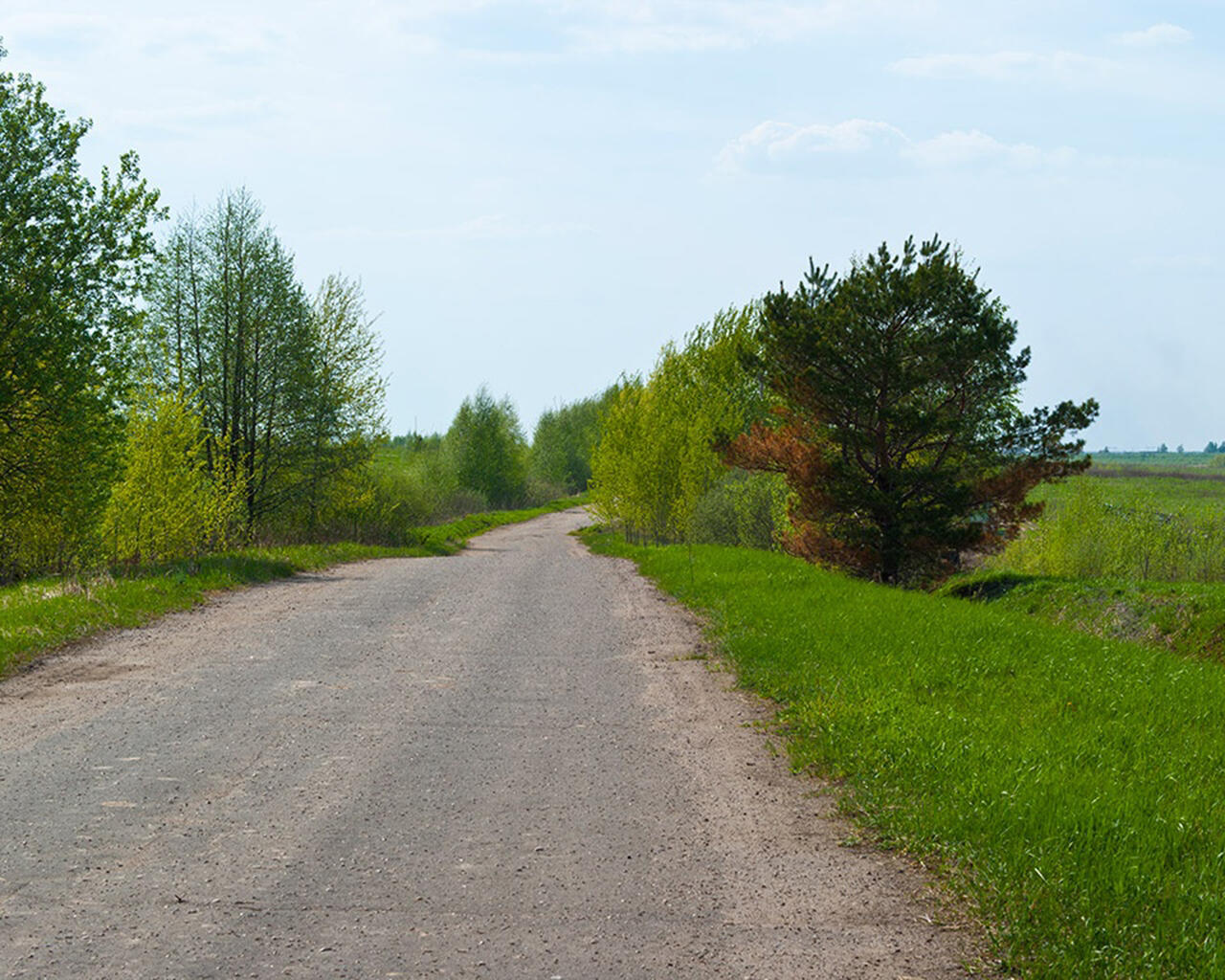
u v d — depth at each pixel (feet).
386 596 56.13
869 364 78.48
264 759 23.63
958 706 27.73
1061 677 31.68
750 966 13.39
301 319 106.42
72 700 29.78
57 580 59.98
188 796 20.76
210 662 35.88
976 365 76.74
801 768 22.89
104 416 69.72
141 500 73.41
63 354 66.64
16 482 68.54
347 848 17.85
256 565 68.18
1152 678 32.27
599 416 138.31
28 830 18.67
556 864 17.13
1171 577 78.59
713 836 18.57
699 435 115.96
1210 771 21.99
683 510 115.96
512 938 14.21
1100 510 83.41
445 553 125.39
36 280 66.64
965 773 20.57
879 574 80.79
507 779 22.24
